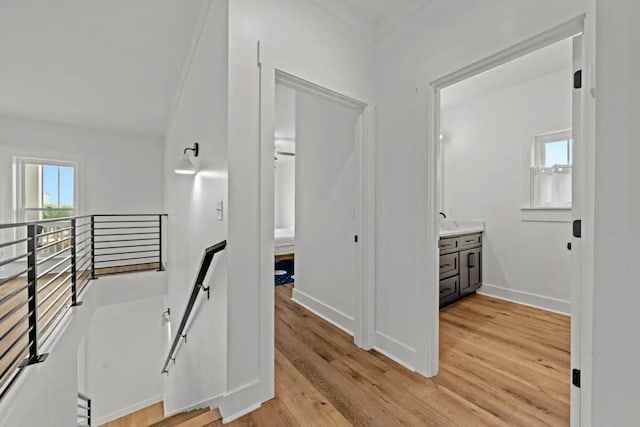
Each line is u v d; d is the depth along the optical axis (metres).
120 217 4.89
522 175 3.23
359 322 2.26
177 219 3.43
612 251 0.35
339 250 2.69
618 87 0.34
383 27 2.14
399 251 2.04
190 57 2.54
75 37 2.35
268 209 1.66
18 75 2.91
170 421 1.60
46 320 2.45
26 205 4.20
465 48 1.66
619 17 0.34
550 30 1.34
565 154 3.04
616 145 0.34
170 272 3.97
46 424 1.71
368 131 2.21
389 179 2.12
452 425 1.44
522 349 2.18
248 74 1.58
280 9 1.71
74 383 2.28
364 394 1.67
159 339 4.93
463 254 3.28
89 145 4.65
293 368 1.95
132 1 1.97
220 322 1.63
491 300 3.33
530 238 3.16
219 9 1.67
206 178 2.00
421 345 1.88
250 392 1.57
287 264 5.49
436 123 1.88
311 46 1.85
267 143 1.65
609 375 0.35
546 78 3.07
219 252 1.66
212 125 1.82
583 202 1.11
